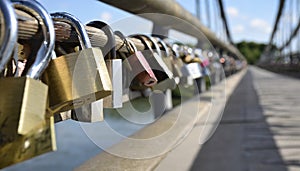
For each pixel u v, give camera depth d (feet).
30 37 1.96
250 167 9.16
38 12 1.97
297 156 10.18
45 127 1.44
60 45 2.49
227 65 34.32
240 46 292.20
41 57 1.92
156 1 6.05
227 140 11.84
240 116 16.78
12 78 1.56
